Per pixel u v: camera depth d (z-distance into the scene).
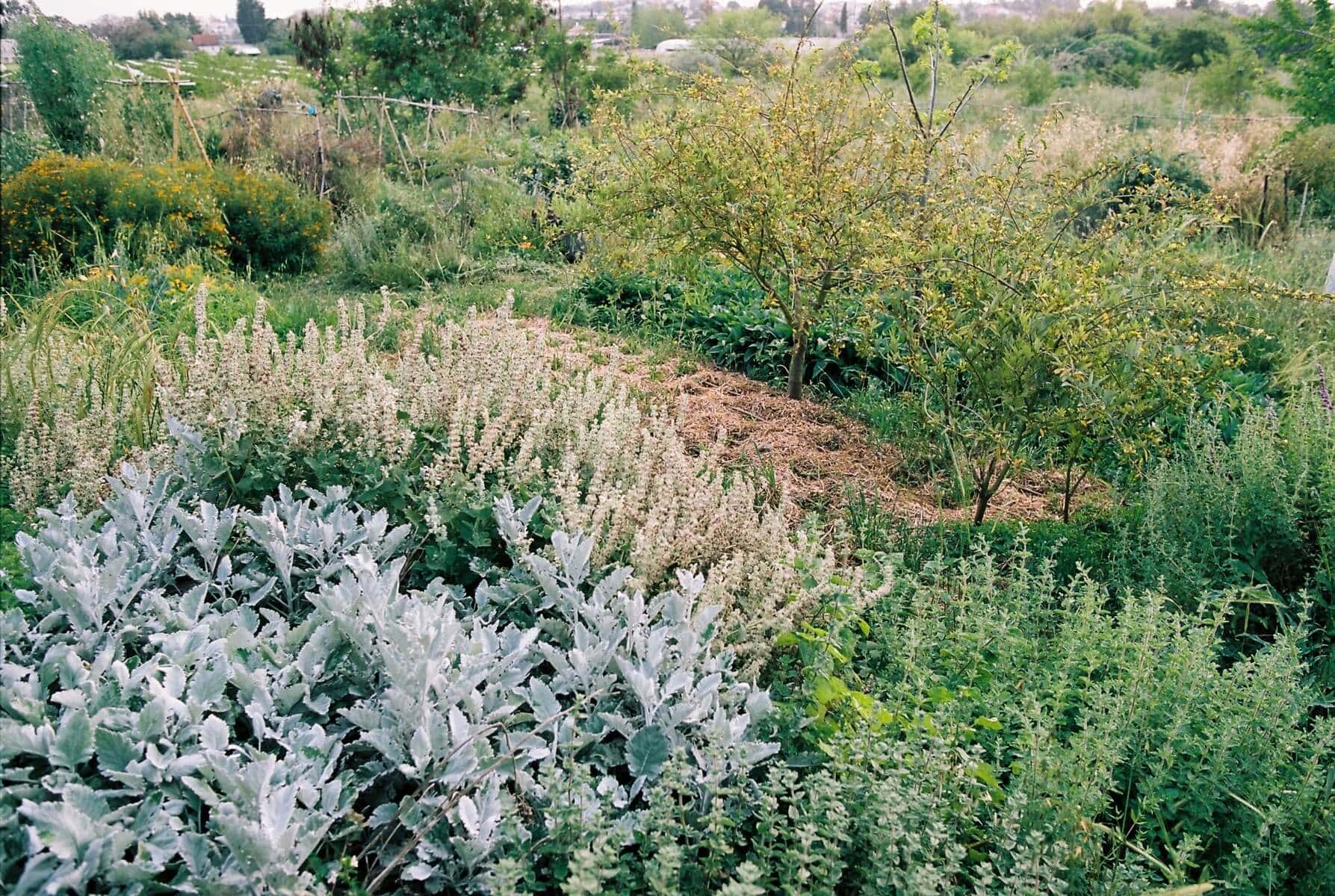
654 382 6.52
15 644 2.68
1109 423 4.52
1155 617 3.15
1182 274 4.86
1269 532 4.21
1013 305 4.54
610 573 3.30
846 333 6.69
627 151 6.77
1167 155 12.68
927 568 3.86
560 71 20.73
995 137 12.74
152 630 2.86
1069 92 23.52
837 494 5.09
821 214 5.74
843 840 2.31
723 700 2.70
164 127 15.16
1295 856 2.66
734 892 1.94
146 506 3.29
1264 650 3.35
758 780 2.64
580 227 6.97
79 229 8.97
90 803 2.04
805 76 5.98
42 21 15.43
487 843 2.20
